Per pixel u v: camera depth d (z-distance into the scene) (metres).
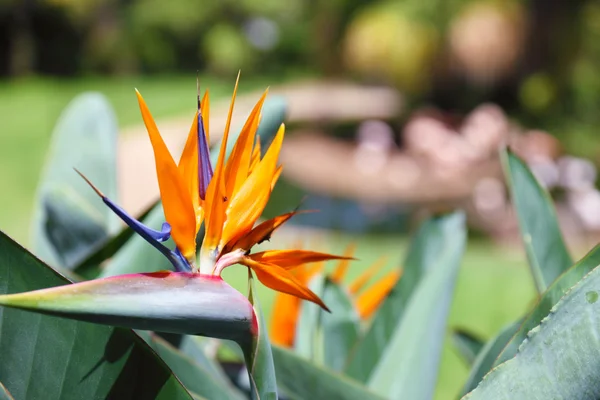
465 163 11.83
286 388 1.48
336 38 19.28
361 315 1.80
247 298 1.26
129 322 1.20
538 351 1.28
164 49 27.25
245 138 1.28
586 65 13.06
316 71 21.42
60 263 1.87
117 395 1.31
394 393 1.62
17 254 1.28
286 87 21.53
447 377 3.52
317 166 13.84
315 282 1.72
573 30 13.11
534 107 13.42
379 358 1.67
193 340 1.62
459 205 10.73
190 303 1.22
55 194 1.76
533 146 10.95
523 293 5.23
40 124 16.16
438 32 14.83
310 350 1.69
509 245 8.73
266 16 27.67
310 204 11.56
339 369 1.71
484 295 5.11
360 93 17.41
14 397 1.29
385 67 15.91
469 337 1.76
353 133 16.17
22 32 24.64
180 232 1.25
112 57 26.30
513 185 1.59
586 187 9.80
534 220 1.59
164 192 1.24
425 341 1.64
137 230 1.24
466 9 14.54
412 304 1.67
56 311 1.18
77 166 2.04
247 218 1.27
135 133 15.27
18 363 1.29
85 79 25.36
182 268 1.25
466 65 14.17
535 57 13.48
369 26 16.34
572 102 13.11
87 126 2.09
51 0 24.30
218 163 1.26
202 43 27.59
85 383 1.31
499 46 13.73
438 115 14.52
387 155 13.68
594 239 8.53
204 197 1.28
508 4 13.80
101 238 1.78
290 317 1.72
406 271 1.72
